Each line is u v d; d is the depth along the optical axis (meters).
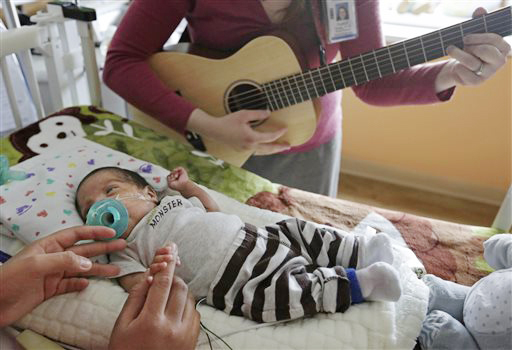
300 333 0.74
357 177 2.24
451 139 1.98
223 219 0.87
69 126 1.29
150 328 0.63
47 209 0.96
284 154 1.35
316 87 1.16
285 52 1.15
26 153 1.18
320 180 1.41
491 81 1.79
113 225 0.87
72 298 0.80
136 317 0.66
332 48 1.22
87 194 0.96
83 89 1.57
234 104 1.27
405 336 0.74
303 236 0.87
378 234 0.85
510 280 0.71
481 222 1.96
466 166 2.02
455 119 1.92
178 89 1.29
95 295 0.81
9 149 1.19
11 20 1.30
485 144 1.93
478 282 0.79
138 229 0.89
